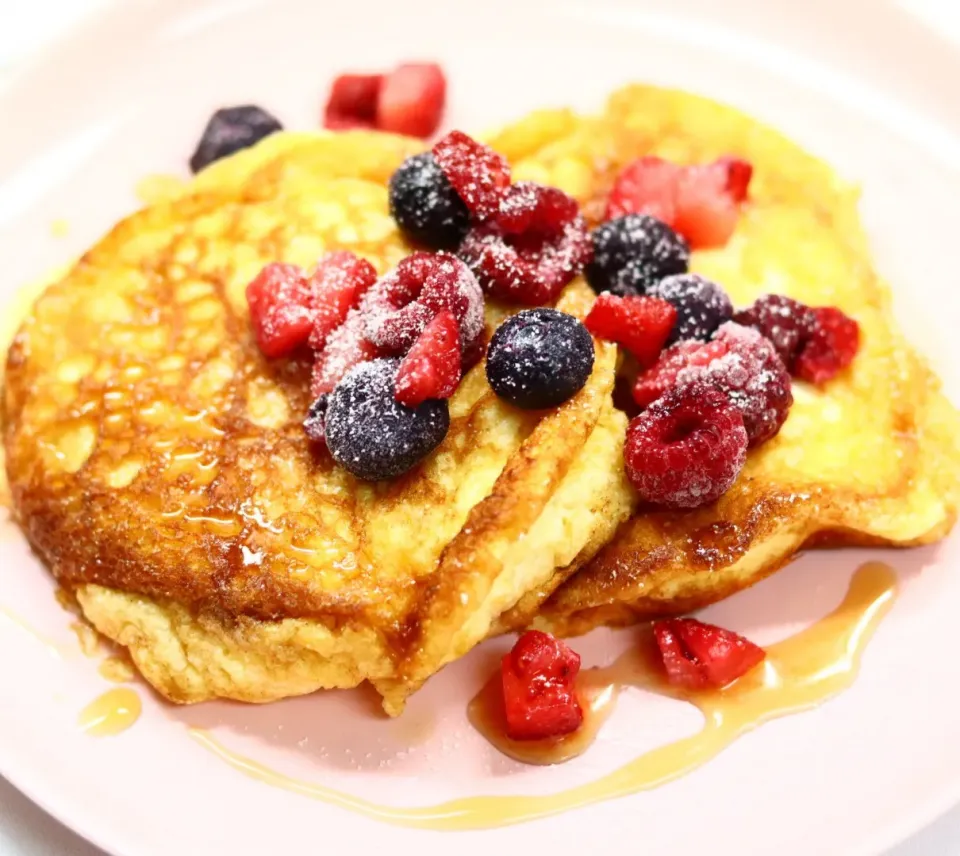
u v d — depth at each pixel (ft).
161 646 0.73
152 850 0.68
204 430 0.76
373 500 0.74
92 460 0.76
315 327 0.77
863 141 0.91
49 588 0.76
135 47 0.94
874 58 0.93
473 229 0.79
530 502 0.70
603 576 0.75
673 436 0.74
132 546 0.73
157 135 0.93
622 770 0.72
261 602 0.72
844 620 0.76
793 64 0.94
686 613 0.77
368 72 0.96
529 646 0.72
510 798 0.71
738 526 0.75
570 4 0.97
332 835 0.70
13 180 0.90
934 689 0.73
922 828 0.69
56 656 0.75
